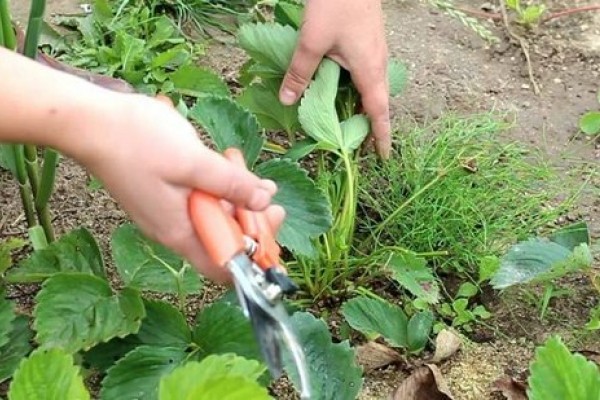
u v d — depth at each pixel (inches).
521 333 33.9
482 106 42.6
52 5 46.3
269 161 31.3
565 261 32.2
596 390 25.0
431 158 37.1
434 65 44.4
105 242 35.7
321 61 35.1
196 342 29.2
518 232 36.3
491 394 31.9
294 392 31.4
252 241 23.4
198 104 31.5
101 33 44.1
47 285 28.1
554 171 39.3
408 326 32.5
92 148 22.8
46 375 22.9
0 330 28.2
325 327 29.1
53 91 22.5
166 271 29.8
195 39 45.6
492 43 45.8
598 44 46.0
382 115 36.0
